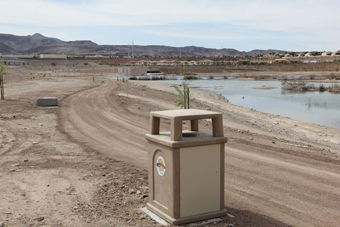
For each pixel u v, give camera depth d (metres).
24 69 115.06
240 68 168.12
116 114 21.20
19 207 5.97
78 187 7.25
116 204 6.39
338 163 10.70
